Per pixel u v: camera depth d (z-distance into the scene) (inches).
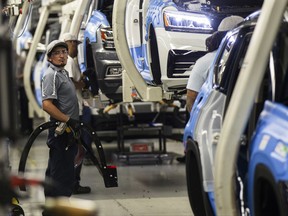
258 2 713.0
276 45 406.9
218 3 713.0
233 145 377.7
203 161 450.6
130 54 714.2
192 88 605.9
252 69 372.2
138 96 750.5
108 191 750.5
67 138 601.9
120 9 707.4
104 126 1072.8
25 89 1317.7
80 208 300.7
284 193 350.0
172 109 1101.7
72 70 816.9
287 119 366.0
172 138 1112.8
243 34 453.7
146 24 737.0
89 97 876.6
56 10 1221.7
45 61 1194.0
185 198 701.9
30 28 1364.4
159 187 767.7
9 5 677.3
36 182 311.3
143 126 978.7
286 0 369.1
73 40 812.6
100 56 863.7
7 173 290.7
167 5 709.9
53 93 609.9
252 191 388.8
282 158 350.3
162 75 708.7
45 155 996.6
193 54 696.4
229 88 452.4
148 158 952.3
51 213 308.2
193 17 699.4
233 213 381.7
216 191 382.9
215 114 458.0
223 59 476.1
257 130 386.6
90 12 912.9
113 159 989.8
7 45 269.6
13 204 502.9
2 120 267.4
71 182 612.4
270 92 402.3
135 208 658.8
